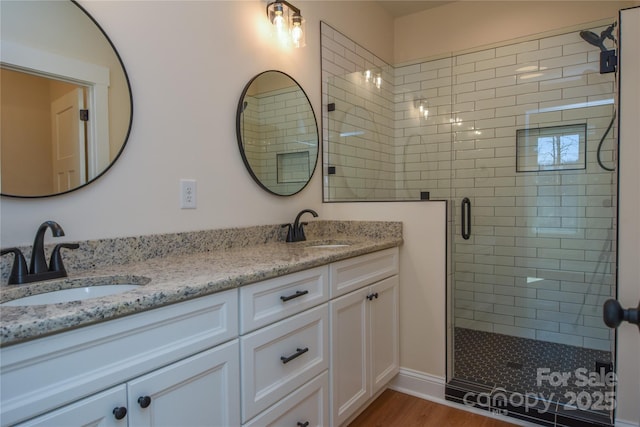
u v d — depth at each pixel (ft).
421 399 6.66
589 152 8.13
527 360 7.63
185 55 5.12
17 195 3.59
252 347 3.84
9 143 3.55
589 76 8.01
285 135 6.81
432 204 6.62
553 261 8.63
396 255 6.77
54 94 3.86
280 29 6.40
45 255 3.72
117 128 4.35
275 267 4.07
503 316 9.12
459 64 9.38
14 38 3.60
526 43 8.68
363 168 8.93
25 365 2.30
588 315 8.30
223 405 3.55
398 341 6.86
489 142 9.12
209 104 5.44
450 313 6.87
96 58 4.18
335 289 5.13
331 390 5.05
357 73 8.87
